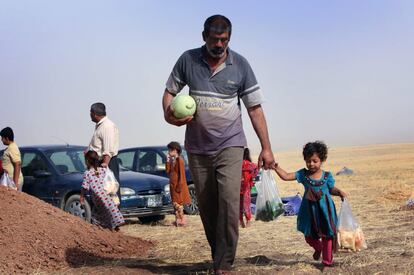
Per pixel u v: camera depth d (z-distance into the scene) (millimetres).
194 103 6457
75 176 13070
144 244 9609
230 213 6543
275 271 7000
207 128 6559
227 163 6559
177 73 6715
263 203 8211
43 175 13148
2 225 8273
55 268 7738
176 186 13133
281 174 7156
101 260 8273
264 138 6801
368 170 31453
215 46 6348
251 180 12148
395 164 36406
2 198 8898
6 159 12062
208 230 7078
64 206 12812
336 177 27344
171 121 6508
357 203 15758
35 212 8898
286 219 13445
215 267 6672
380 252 8289
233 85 6555
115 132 11438
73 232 8812
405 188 18625
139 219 14680
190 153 6734
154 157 17250
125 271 7398
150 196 13688
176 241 10266
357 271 7000
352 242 7129
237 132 6625
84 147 14578
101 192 10836
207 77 6523
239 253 8859
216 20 6328
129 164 17547
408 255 7949
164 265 7898
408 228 10719
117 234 9617
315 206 7156
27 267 7676
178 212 13156
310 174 7230
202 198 6887
